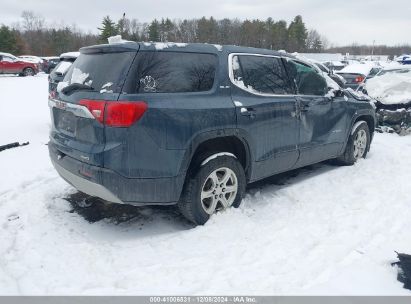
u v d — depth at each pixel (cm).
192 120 358
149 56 349
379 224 390
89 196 471
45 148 714
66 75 421
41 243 355
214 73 388
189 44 380
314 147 508
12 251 343
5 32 6031
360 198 462
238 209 414
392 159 634
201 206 383
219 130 378
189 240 363
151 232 384
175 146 351
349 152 592
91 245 352
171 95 353
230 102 391
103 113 333
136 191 345
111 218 415
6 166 595
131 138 332
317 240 360
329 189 497
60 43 7412
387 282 294
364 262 320
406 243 350
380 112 895
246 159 421
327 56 5103
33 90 1792
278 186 514
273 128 437
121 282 297
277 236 369
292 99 464
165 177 352
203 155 385
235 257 333
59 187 501
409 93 890
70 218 412
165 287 293
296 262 323
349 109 571
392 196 464
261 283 295
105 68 356
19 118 1043
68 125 380
